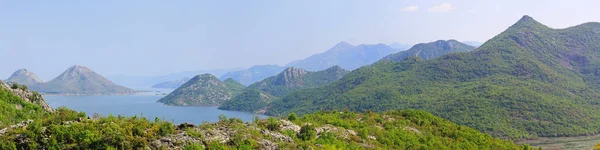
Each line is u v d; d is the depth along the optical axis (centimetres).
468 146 7744
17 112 6056
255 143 4059
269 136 4469
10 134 3281
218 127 4241
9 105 6091
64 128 3316
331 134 5528
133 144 3369
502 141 9612
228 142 3912
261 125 4875
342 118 8244
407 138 6919
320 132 5591
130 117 4025
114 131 3384
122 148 3278
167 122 3925
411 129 8062
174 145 3531
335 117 7981
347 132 6197
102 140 3272
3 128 3666
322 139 5122
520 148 9375
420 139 7175
